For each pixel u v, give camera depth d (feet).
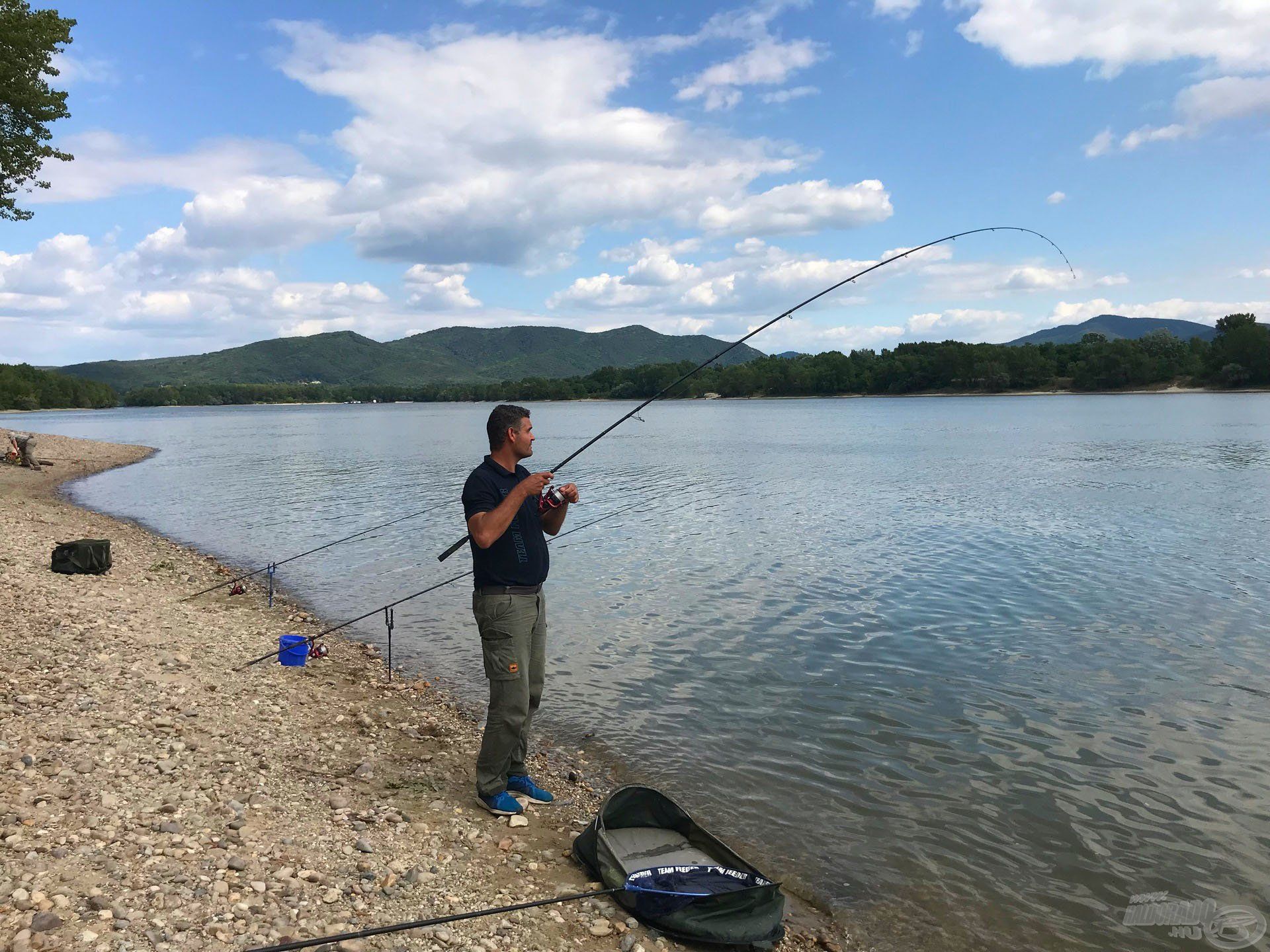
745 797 20.93
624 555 52.70
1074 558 49.85
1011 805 20.54
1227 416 227.40
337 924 13.24
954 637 34.24
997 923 16.02
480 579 17.53
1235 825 19.57
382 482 103.19
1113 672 30.01
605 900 15.20
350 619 38.11
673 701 27.37
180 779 17.90
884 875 17.63
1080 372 474.08
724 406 481.05
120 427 313.32
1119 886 17.26
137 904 12.56
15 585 34.76
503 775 18.56
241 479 109.09
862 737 24.52
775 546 54.95
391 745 22.63
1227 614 37.19
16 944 10.94
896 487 87.66
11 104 79.05
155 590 40.70
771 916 14.69
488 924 13.98
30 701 21.16
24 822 14.49
